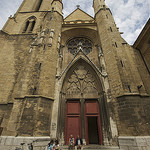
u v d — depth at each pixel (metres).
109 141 11.71
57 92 14.20
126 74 13.36
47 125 11.52
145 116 10.86
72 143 10.91
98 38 20.66
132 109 11.02
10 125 11.04
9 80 16.66
